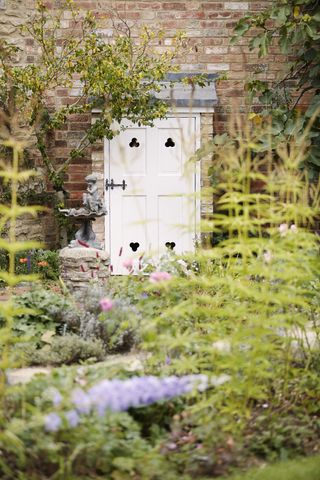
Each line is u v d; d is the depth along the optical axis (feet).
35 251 35.55
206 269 19.69
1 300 28.19
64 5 36.09
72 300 21.91
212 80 37.37
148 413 14.38
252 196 14.25
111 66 35.04
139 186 38.14
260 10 38.96
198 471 12.69
